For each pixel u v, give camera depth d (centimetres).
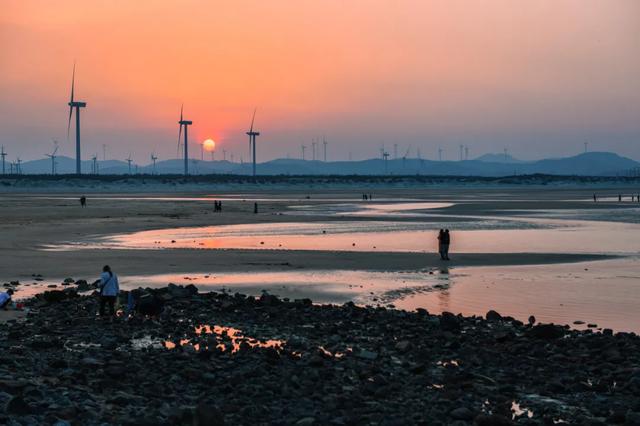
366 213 10050
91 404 1401
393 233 6512
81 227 7156
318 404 1509
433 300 3039
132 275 3741
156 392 1552
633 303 2973
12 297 3014
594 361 1981
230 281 3547
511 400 1619
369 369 1816
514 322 2512
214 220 8356
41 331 2244
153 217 8912
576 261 4394
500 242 5675
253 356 1925
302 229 6988
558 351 2105
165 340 2175
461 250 5041
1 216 9044
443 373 1831
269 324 2447
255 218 8769
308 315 2598
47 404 1355
